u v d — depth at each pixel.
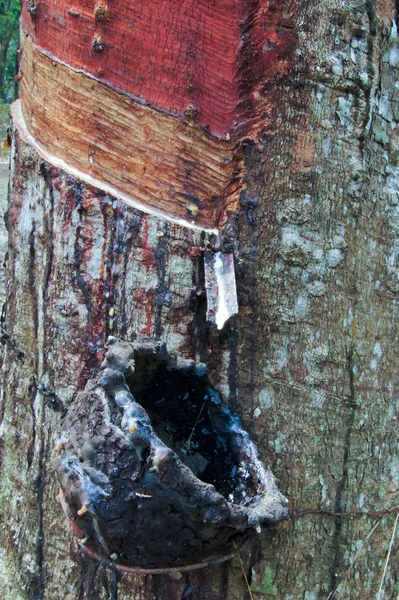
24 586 0.93
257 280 0.85
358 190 0.87
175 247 0.85
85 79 0.86
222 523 0.75
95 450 0.76
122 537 0.77
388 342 0.91
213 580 0.85
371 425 0.90
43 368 0.92
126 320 0.87
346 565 0.89
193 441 0.85
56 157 0.89
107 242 0.87
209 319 0.84
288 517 0.78
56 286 0.90
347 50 0.86
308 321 0.86
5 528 0.96
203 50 0.84
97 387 0.78
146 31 0.84
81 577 0.89
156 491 0.75
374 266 0.90
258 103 0.85
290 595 0.87
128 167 0.86
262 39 0.84
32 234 0.91
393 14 0.89
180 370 0.82
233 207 0.85
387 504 0.92
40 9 0.87
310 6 0.85
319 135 0.86
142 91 0.85
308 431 0.87
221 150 0.85
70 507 0.80
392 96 0.90
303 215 0.86
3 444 0.97
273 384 0.86
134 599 0.86
